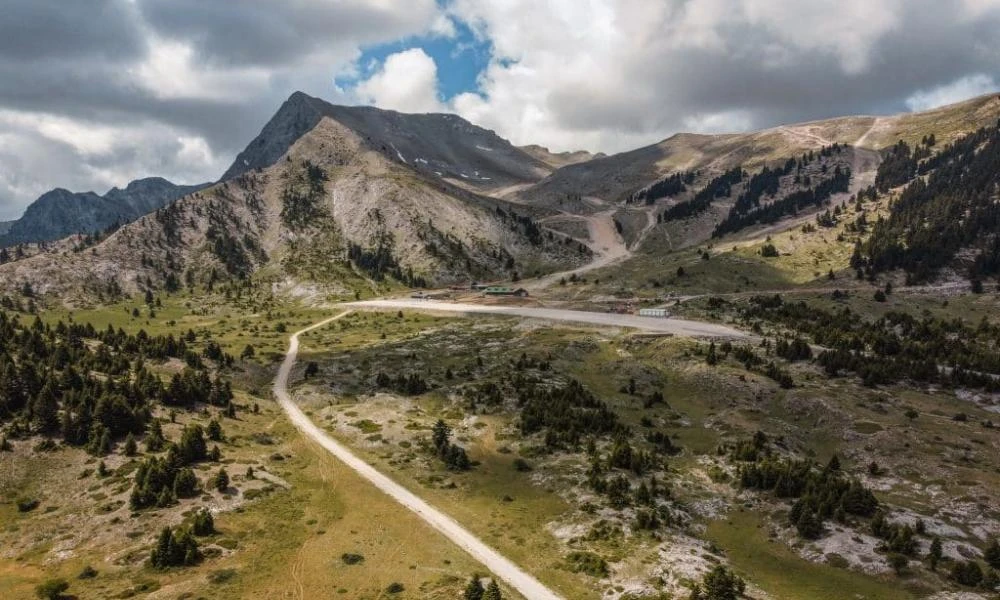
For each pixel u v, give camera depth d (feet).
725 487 334.65
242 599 220.43
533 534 282.36
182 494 294.66
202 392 425.28
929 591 239.09
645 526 284.41
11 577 236.02
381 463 359.66
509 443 391.04
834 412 418.92
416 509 303.89
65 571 239.91
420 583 233.55
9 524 273.33
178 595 220.43
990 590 238.48
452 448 367.04
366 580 235.81
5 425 336.49
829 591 242.99
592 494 318.45
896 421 407.64
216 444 358.84
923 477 338.34
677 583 233.55
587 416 416.26
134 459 326.24
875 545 269.44
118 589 225.15
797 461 351.25
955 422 409.08
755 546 280.72
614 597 228.43
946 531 280.72
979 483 322.75
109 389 375.45
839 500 301.22
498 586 232.12
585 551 263.08
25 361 372.38
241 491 304.50
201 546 254.88
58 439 334.65
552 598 228.63
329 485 326.03
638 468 343.46
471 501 317.22
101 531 266.98
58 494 296.30
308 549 258.98
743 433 401.49
